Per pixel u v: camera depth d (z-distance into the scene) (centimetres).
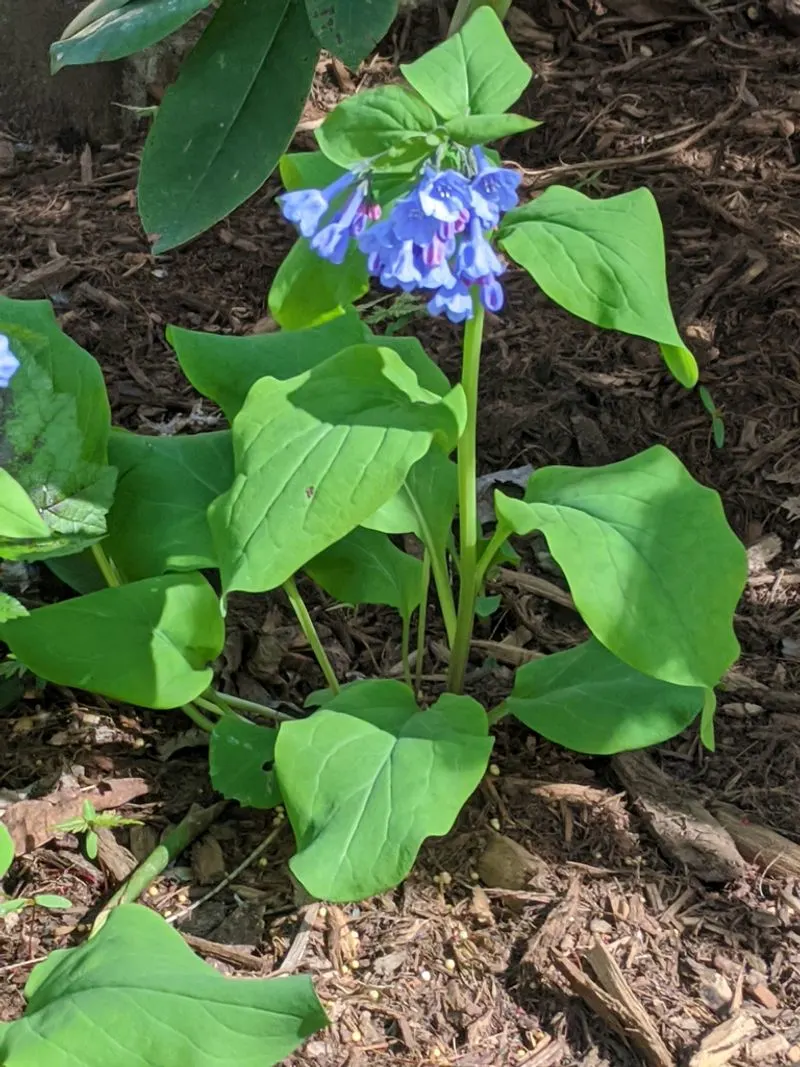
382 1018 54
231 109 69
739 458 80
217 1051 46
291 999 47
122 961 49
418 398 52
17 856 60
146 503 62
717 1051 52
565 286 51
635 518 55
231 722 62
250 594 75
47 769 64
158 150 69
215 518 51
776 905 58
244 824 62
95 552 64
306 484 50
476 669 71
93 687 56
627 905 58
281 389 53
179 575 58
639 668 52
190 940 56
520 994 55
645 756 65
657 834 61
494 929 58
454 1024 54
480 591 73
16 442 59
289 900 59
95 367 62
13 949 56
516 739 67
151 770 65
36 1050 46
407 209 45
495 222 46
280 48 68
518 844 61
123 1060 46
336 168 60
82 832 61
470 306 47
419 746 55
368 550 67
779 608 73
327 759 55
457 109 51
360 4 64
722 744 66
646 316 50
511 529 58
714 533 54
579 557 54
